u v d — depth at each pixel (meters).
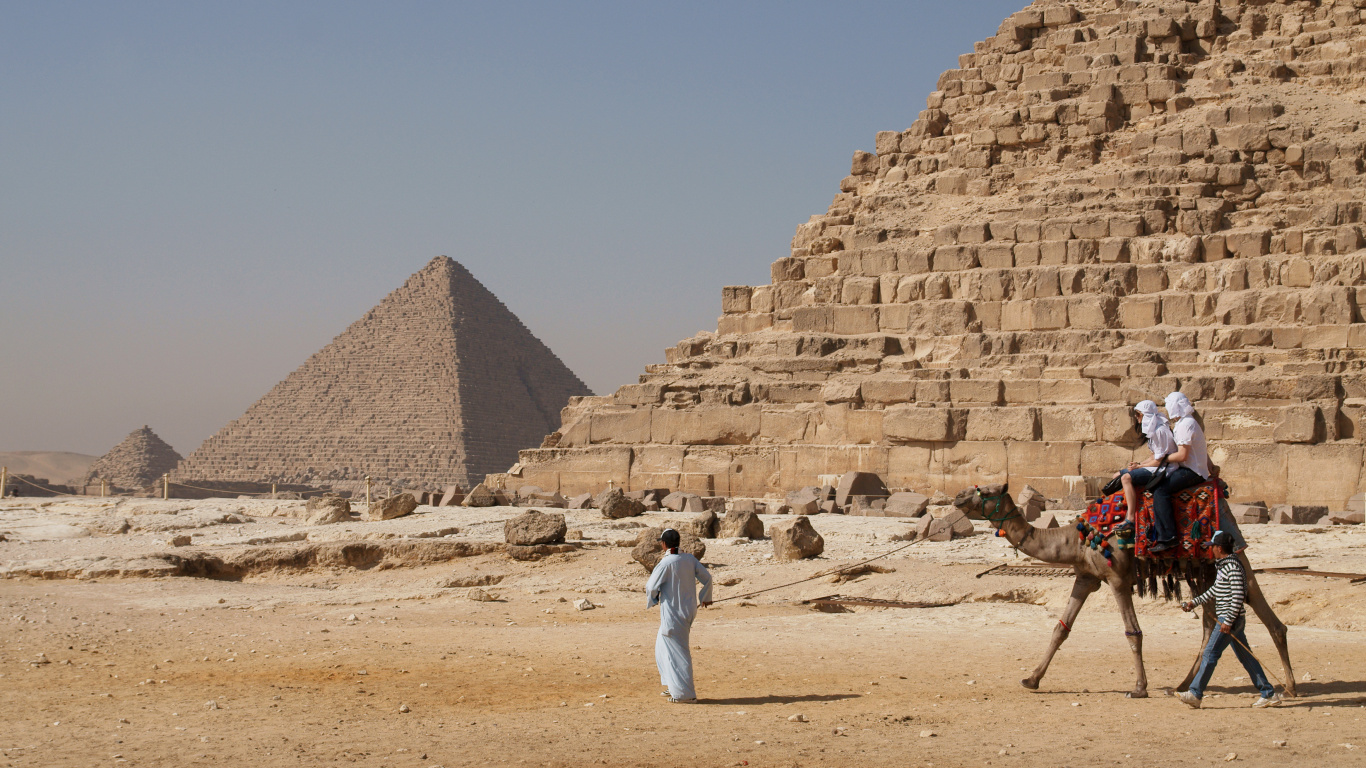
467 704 13.29
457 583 27.03
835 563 25.80
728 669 15.55
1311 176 43.00
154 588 26.81
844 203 52.78
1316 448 35.84
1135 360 39.94
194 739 11.39
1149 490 12.84
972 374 42.41
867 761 10.30
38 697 13.86
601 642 18.28
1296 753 10.12
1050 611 20.67
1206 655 12.21
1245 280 40.97
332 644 18.47
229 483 167.00
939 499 38.81
